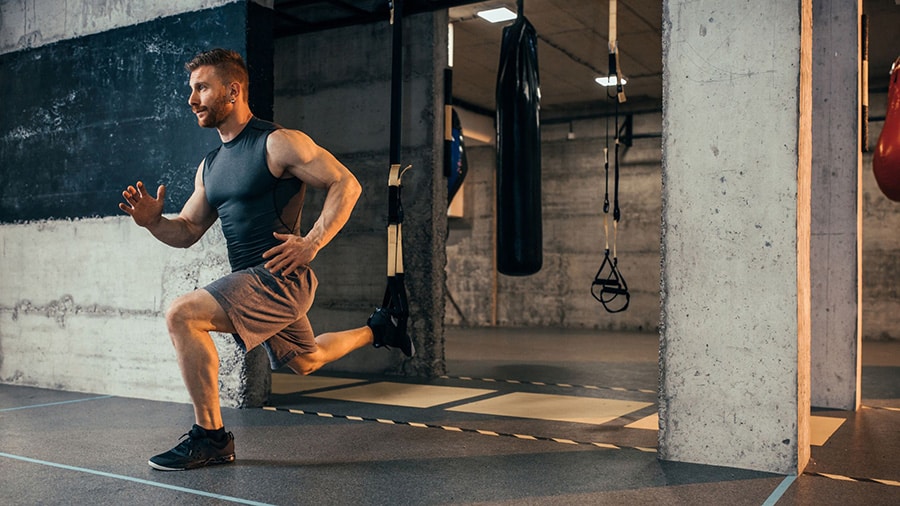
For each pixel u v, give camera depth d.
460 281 14.13
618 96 4.35
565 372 6.68
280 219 2.99
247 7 4.60
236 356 4.66
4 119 5.74
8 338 5.66
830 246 4.94
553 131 13.48
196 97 2.93
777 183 3.07
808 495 2.77
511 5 8.09
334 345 3.07
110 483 2.88
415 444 3.63
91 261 5.21
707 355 3.22
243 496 2.72
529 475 3.05
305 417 4.34
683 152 3.26
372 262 6.61
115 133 5.13
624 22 8.68
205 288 2.93
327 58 6.93
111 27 5.18
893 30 8.78
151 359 4.91
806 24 3.18
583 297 13.15
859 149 4.95
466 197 14.09
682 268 3.27
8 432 3.85
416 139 6.50
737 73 3.15
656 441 3.71
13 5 5.73
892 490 2.83
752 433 3.13
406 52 6.56
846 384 4.85
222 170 2.98
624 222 12.80
